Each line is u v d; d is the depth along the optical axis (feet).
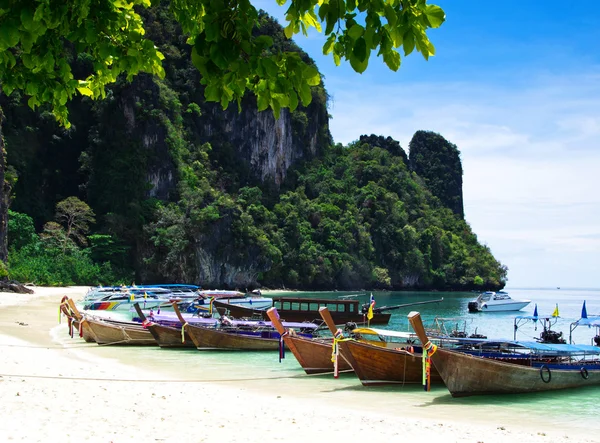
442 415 48.78
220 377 64.90
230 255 331.77
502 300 248.93
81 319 88.02
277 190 454.81
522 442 39.65
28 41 15.01
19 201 297.94
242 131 439.22
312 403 51.67
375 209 463.42
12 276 225.35
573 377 62.13
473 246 544.62
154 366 70.64
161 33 413.39
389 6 13.50
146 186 327.26
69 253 272.72
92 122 333.62
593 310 271.69
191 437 33.40
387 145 639.35
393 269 452.76
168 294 191.21
